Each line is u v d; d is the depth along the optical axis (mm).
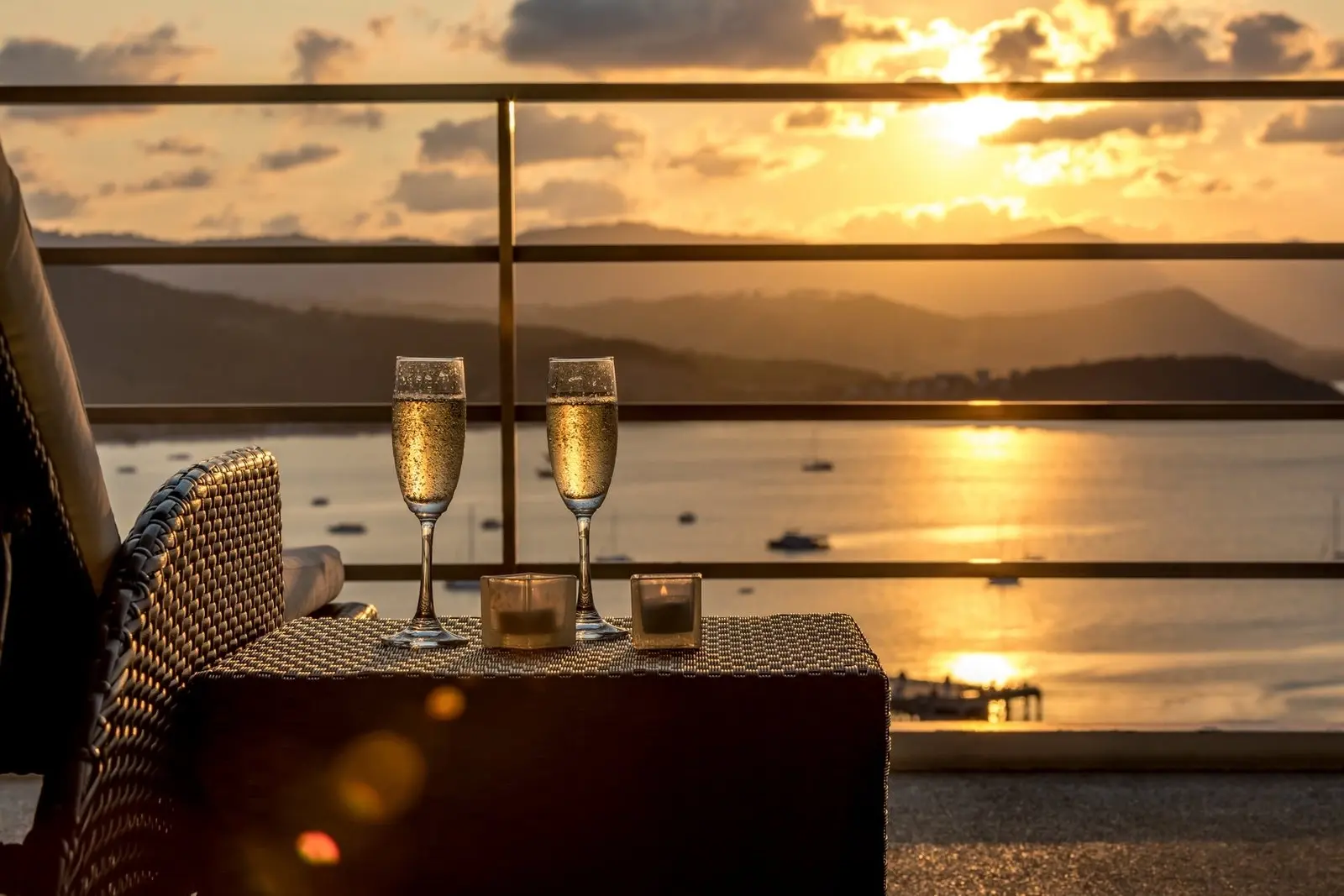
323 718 1220
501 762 1218
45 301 1002
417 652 1328
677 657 1290
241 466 1424
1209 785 2725
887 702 1216
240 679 1223
